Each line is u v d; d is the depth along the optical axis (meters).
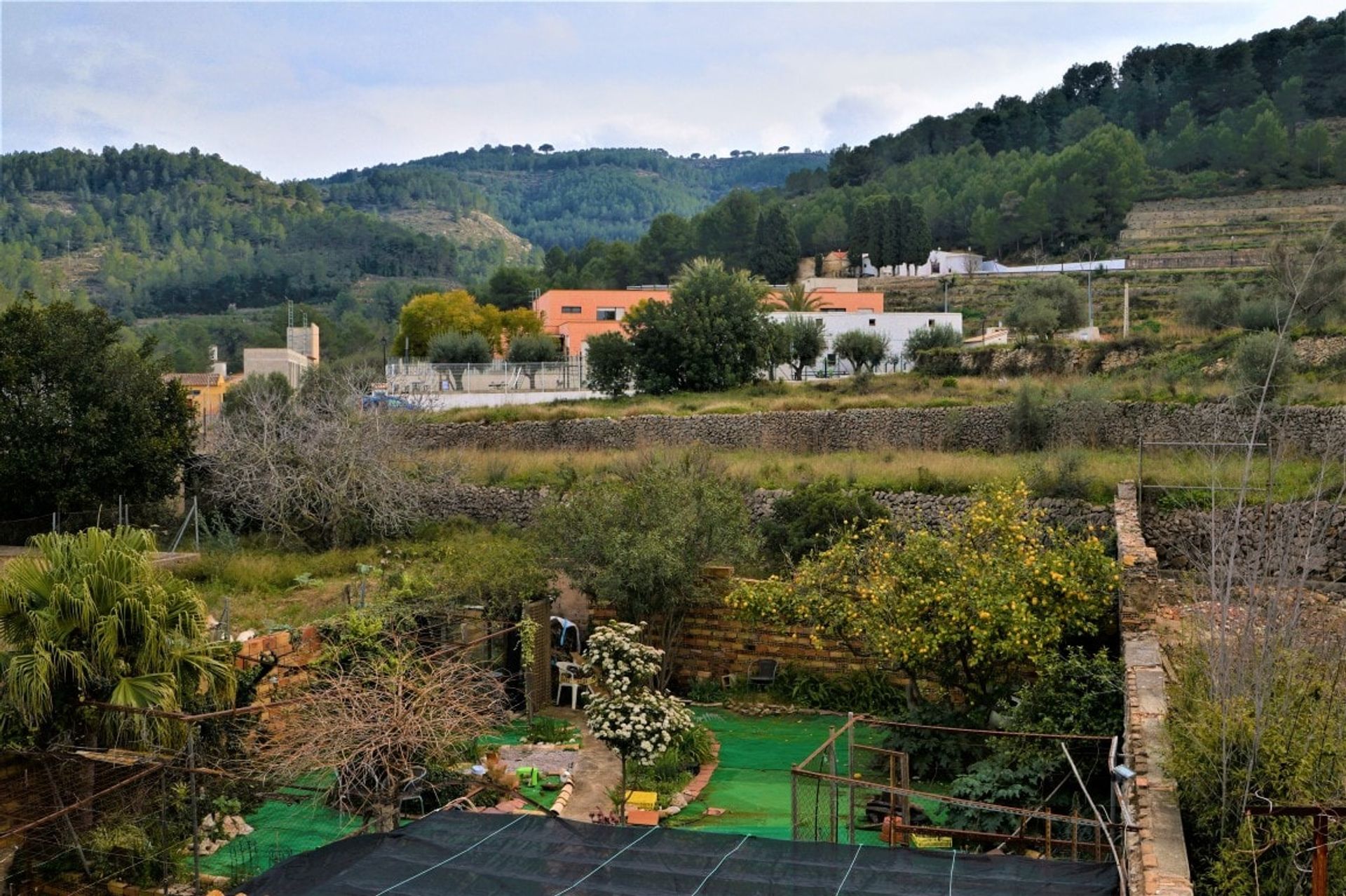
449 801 13.48
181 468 32.59
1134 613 16.28
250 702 14.98
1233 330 41.16
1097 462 28.94
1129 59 184.25
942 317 64.94
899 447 36.81
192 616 13.40
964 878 9.25
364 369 41.69
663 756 16.39
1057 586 17.39
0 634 12.66
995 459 31.83
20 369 28.86
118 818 12.77
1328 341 34.56
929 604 17.61
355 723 12.06
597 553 21.66
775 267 114.19
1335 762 9.41
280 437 31.53
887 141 196.50
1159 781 10.16
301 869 9.73
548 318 80.88
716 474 28.22
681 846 10.15
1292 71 152.12
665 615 22.05
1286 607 11.04
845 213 142.00
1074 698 15.33
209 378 64.06
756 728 19.44
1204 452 25.38
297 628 17.33
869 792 15.34
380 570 25.03
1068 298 61.66
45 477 28.41
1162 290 78.62
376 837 10.45
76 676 12.23
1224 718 9.23
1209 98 157.00
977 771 15.32
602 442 40.91
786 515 27.17
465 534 30.09
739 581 21.70
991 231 119.88
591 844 10.21
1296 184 115.12
